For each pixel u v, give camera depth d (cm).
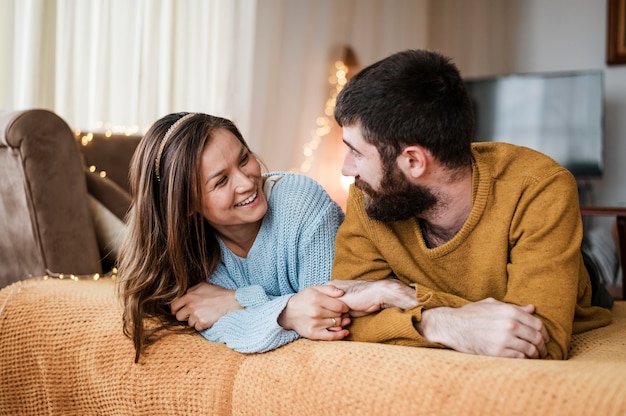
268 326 117
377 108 110
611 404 78
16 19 252
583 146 434
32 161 178
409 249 125
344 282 123
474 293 120
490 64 489
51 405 137
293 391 104
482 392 87
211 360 118
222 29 340
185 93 325
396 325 111
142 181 134
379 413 94
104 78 286
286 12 378
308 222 136
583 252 152
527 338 101
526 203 113
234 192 127
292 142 382
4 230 187
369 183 116
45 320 142
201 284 137
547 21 480
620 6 453
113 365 127
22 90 254
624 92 457
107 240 198
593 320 132
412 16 457
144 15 303
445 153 111
